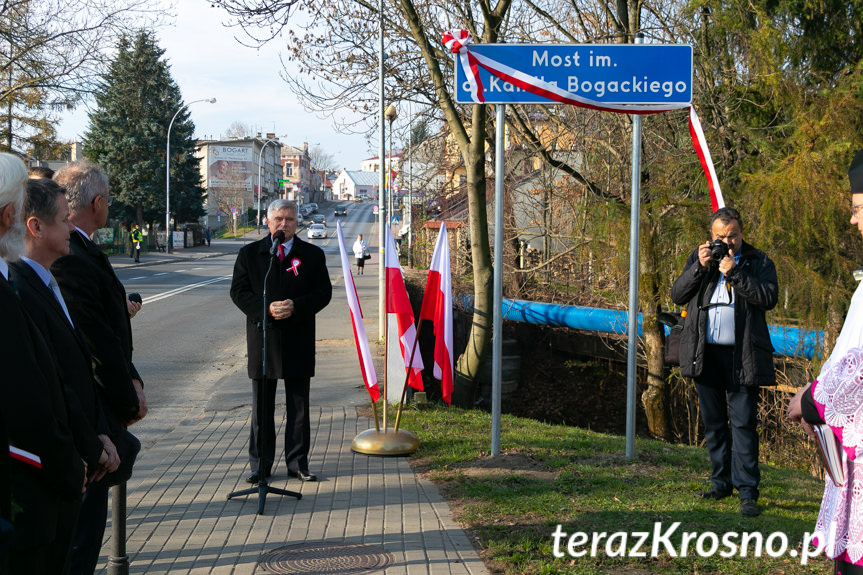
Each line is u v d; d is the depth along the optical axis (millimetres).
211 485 6051
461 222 19953
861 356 2412
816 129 8852
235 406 9500
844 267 8852
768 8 9703
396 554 4516
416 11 11086
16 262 2896
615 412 16219
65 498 2574
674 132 11914
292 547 4656
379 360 13141
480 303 10273
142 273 37531
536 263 17938
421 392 9656
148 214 65250
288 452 6199
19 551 2422
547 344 17594
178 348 15000
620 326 13977
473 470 6367
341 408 9141
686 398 12727
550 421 15977
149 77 62031
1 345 2336
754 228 9281
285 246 5996
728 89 10492
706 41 10758
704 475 6285
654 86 6902
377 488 5914
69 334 3018
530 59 6965
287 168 148625
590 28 13953
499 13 10047
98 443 3020
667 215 10578
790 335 9766
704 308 5340
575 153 15055
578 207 12055
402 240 42719
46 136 26156
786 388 10867
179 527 5043
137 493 5828
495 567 4297
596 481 5992
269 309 5828
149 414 9195
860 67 8969
